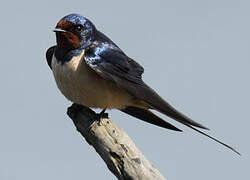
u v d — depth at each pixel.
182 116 8.19
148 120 9.58
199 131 7.84
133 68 9.11
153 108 8.83
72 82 8.58
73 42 8.57
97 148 7.27
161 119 9.45
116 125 7.32
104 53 8.74
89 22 8.88
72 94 8.76
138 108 9.53
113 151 6.95
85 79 8.55
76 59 8.53
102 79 8.68
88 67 8.58
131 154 6.84
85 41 8.71
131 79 8.91
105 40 9.09
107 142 7.08
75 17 8.69
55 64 8.63
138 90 8.78
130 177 6.67
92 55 8.61
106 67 8.66
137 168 6.69
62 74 8.58
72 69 8.49
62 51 8.58
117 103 8.99
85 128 8.33
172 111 8.38
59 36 8.54
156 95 8.75
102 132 7.22
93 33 8.90
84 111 8.67
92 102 8.80
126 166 6.73
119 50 9.19
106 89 8.73
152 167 6.71
